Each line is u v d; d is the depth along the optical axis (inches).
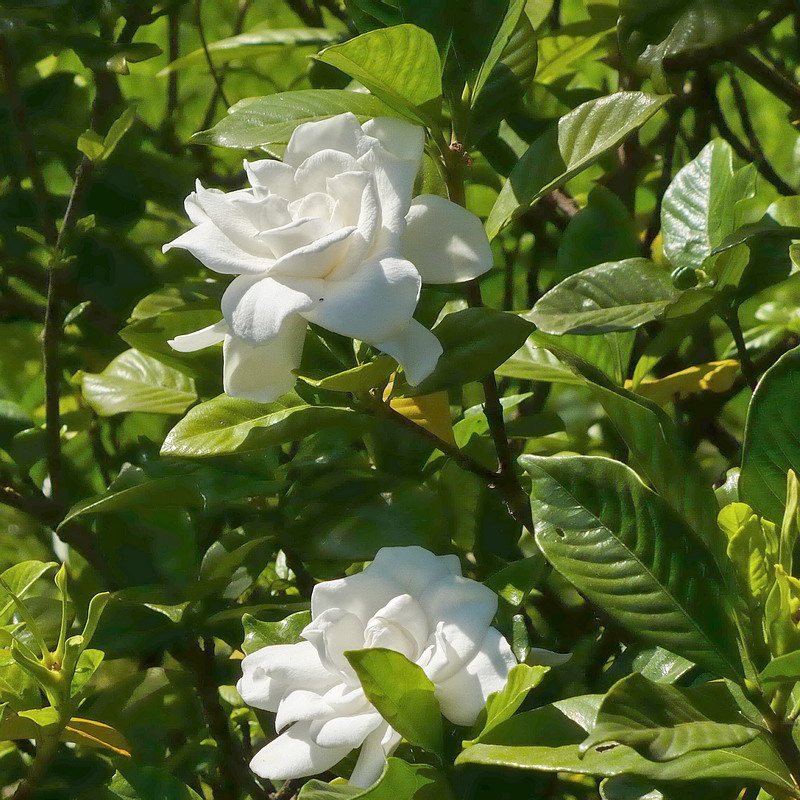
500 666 66.9
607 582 66.1
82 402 80.7
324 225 66.9
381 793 66.3
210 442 69.5
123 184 78.4
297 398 70.3
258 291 66.6
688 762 65.4
